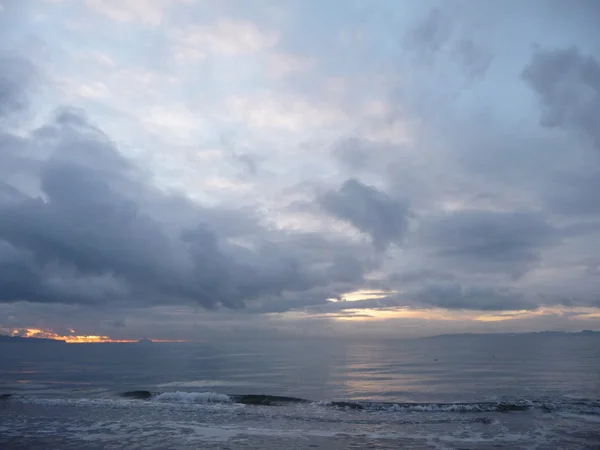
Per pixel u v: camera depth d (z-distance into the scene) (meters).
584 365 43.84
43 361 58.78
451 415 19.55
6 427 17.61
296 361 54.91
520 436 15.67
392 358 59.75
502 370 39.31
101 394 26.28
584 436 15.55
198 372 40.59
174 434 16.31
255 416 19.62
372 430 16.86
